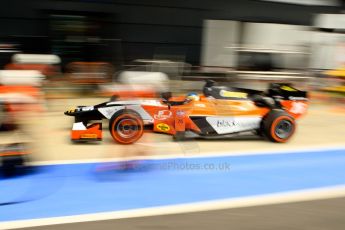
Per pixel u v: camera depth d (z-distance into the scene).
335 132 6.60
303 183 4.30
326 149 5.59
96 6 9.71
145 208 3.50
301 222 3.32
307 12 11.90
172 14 10.55
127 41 10.24
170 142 5.48
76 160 4.62
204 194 3.88
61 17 9.48
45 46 9.50
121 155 4.83
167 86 8.03
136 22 10.23
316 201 3.80
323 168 4.83
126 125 5.19
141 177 4.23
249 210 3.53
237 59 10.90
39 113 6.56
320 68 11.07
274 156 5.17
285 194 3.96
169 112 5.48
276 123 5.61
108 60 10.07
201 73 9.61
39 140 5.34
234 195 3.88
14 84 6.70
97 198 3.68
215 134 5.53
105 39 9.99
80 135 5.16
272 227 3.20
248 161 4.93
